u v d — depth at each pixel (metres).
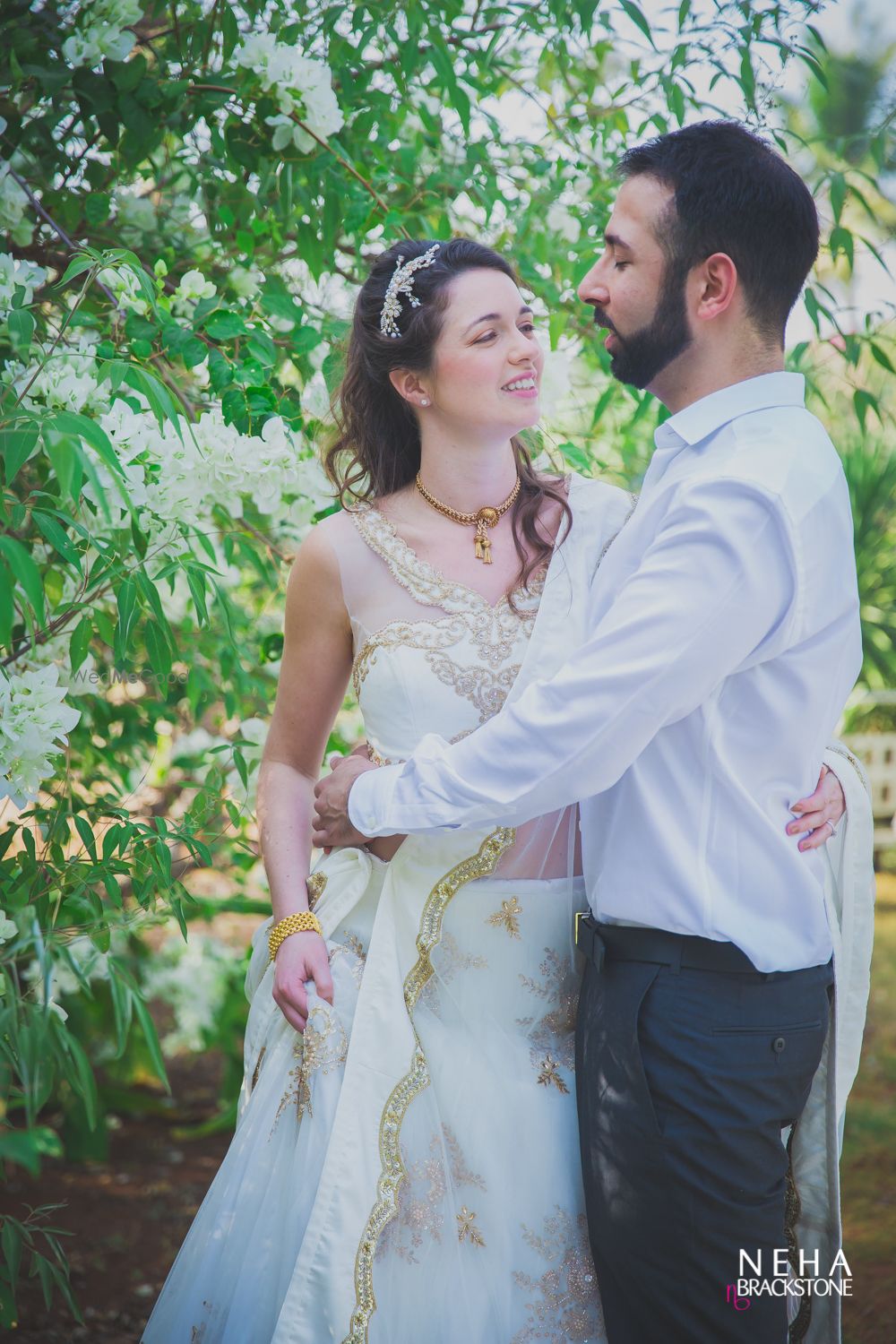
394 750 1.91
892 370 2.56
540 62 2.73
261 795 2.10
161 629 2.03
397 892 1.91
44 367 1.92
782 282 1.77
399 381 1.98
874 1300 3.09
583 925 1.84
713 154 1.75
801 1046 1.73
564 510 2.01
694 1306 1.70
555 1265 1.82
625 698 1.63
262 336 2.26
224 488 2.10
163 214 2.65
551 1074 1.90
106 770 2.68
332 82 2.52
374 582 1.97
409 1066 1.83
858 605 1.80
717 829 1.71
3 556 1.62
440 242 1.99
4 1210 3.58
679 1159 1.67
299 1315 1.71
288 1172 1.85
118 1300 3.10
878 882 8.62
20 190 2.24
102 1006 3.95
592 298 1.84
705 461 1.76
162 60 2.44
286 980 1.90
